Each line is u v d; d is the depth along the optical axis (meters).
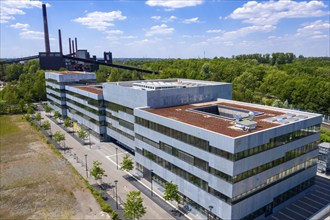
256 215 44.72
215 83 83.62
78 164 71.00
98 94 87.44
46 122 103.19
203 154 44.12
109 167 68.88
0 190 56.88
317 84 126.94
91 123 95.94
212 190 43.41
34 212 49.00
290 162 48.66
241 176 40.38
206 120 52.25
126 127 76.81
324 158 63.38
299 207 49.53
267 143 43.31
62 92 120.06
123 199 53.09
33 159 74.06
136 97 68.88
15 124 113.00
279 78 158.50
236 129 45.25
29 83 178.12
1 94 154.88
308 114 55.62
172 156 51.53
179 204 51.19
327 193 54.62
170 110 62.16
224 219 41.88
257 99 135.00
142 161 61.72
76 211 49.09
